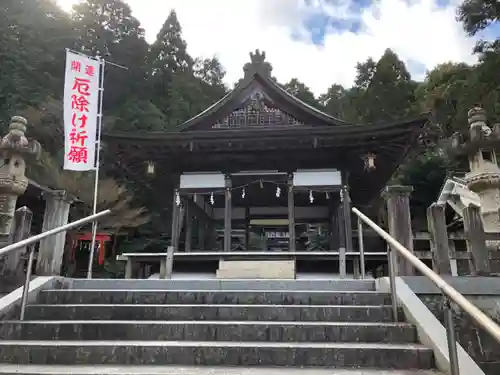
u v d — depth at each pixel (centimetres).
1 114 2273
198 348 320
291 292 457
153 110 3241
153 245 2219
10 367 305
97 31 3709
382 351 314
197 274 1066
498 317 440
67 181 1853
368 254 924
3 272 500
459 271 769
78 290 472
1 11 2803
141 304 446
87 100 1105
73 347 324
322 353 316
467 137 744
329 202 1449
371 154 1157
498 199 695
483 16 2002
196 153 1211
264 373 288
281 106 1284
